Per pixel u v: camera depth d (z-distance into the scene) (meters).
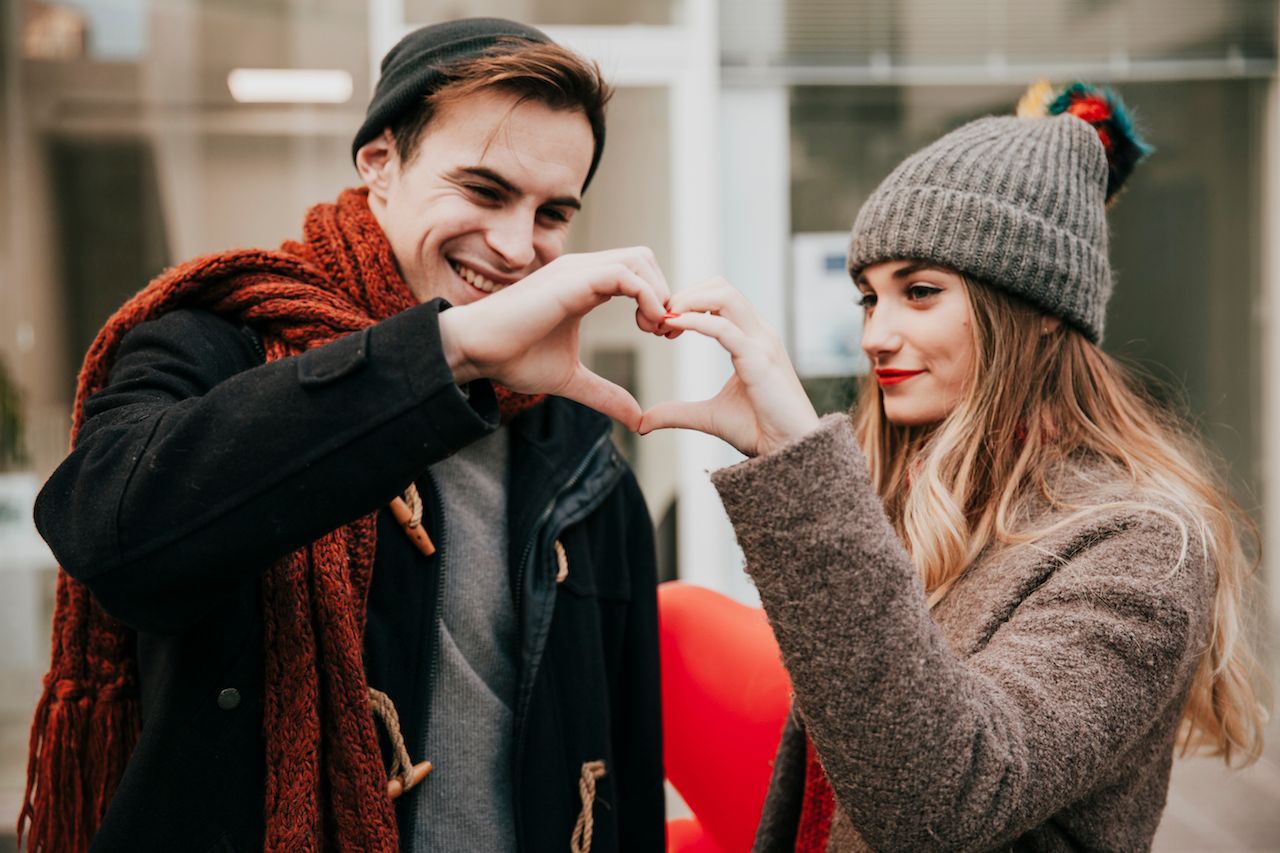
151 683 1.01
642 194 3.56
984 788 0.80
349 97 3.51
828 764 0.84
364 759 0.97
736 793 1.39
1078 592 0.94
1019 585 1.00
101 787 1.04
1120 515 1.00
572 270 0.87
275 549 0.80
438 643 1.12
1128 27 3.75
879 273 1.21
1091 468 1.12
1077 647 0.90
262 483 0.79
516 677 1.17
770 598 0.85
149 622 0.84
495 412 0.85
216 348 1.02
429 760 1.10
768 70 3.71
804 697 0.84
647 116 3.55
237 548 0.79
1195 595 0.95
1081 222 1.18
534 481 1.23
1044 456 1.14
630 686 1.35
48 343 3.45
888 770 0.80
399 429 0.80
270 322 1.07
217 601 0.84
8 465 3.41
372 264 1.13
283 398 0.80
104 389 0.96
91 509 0.81
